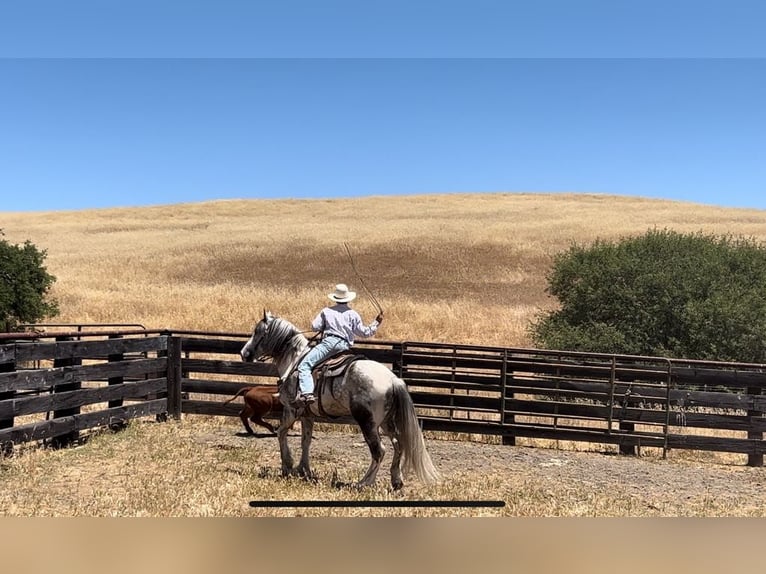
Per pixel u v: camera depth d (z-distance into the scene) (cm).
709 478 995
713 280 2045
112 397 1115
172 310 3247
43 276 2477
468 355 1204
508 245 5506
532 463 1048
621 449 1162
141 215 8775
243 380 1673
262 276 4903
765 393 1143
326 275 4928
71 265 5059
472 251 5409
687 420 1140
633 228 5956
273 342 895
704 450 1134
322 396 840
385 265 5138
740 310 1911
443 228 6419
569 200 9369
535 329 2334
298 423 1269
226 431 1194
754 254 2191
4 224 8006
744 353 1936
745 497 883
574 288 2194
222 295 3625
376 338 2764
